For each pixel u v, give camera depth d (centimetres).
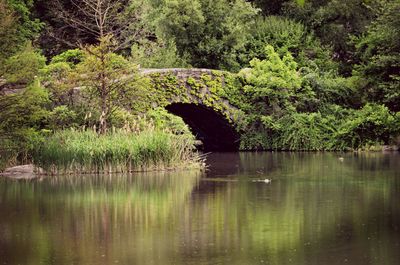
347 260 1989
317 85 5131
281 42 5631
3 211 2647
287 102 5034
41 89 3769
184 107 4881
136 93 4038
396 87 4972
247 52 5544
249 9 5453
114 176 3519
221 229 2330
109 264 1969
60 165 3588
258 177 3475
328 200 2805
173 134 4006
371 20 5681
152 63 4975
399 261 1978
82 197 2914
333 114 5075
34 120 3772
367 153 4725
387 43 5119
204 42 5309
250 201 2798
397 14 4997
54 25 5644
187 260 1998
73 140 3650
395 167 3834
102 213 2598
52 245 2162
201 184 3244
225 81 4906
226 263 1969
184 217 2516
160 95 4584
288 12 5972
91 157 3619
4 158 3719
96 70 3909
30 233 2308
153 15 5250
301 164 4031
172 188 3131
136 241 2195
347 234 2258
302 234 2259
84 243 2180
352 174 3553
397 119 4953
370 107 4975
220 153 4812
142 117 4191
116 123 3991
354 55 5672
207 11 5319
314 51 5666
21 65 3728
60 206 2730
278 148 5022
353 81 5212
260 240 2192
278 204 2730
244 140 5016
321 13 5828
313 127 4991
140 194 2980
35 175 3572
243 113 4953
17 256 2055
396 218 2469
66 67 4116
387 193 2955
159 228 2356
